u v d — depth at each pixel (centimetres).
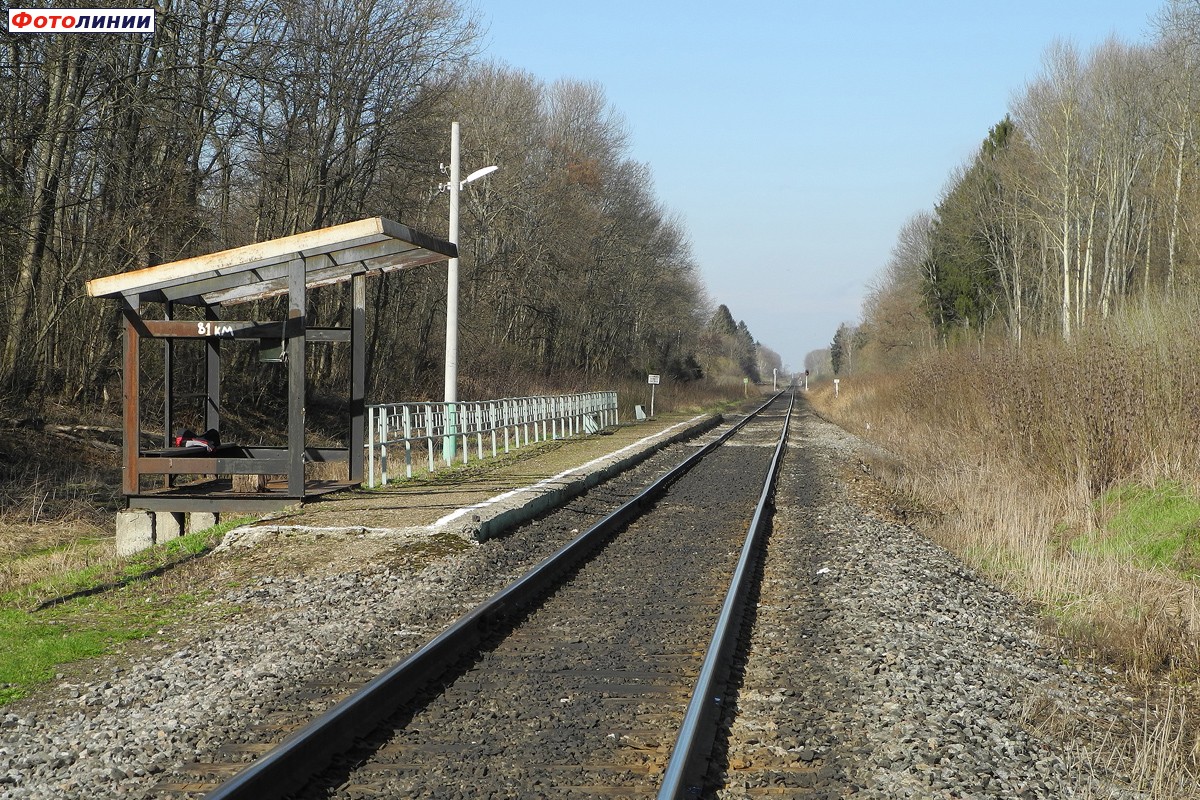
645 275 8181
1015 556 1527
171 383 1711
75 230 2773
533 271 6206
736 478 2505
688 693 753
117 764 607
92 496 2169
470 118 5516
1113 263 5731
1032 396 2114
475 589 1127
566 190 6519
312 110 3438
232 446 1808
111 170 2725
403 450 3056
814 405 9981
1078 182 5791
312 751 596
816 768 615
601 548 1437
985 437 2464
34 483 2092
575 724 682
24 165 2445
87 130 2534
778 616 1027
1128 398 1891
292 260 1523
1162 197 5150
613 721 689
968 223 7875
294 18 3106
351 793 567
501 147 5703
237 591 1120
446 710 711
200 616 1016
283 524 1448
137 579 1212
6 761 616
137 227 2794
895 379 5466
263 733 659
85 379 2958
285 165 3294
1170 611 1121
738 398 12594
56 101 2466
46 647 883
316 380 4141
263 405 3650
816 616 1023
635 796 566
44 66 2395
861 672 812
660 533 1588
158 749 630
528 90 6525
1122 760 682
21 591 1215
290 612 1016
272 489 1741
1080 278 6184
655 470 2716
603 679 790
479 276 5422
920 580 1246
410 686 749
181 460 1555
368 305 4412
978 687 805
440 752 630
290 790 562
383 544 1349
